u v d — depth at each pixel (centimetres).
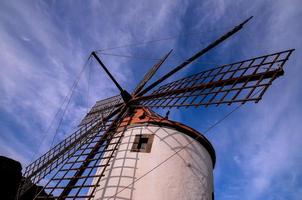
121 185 738
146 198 702
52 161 1028
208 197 795
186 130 870
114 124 984
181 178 755
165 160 779
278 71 650
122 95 1116
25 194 916
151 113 987
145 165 768
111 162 816
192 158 816
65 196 692
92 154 844
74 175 774
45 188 786
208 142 907
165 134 843
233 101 682
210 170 877
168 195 711
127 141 855
